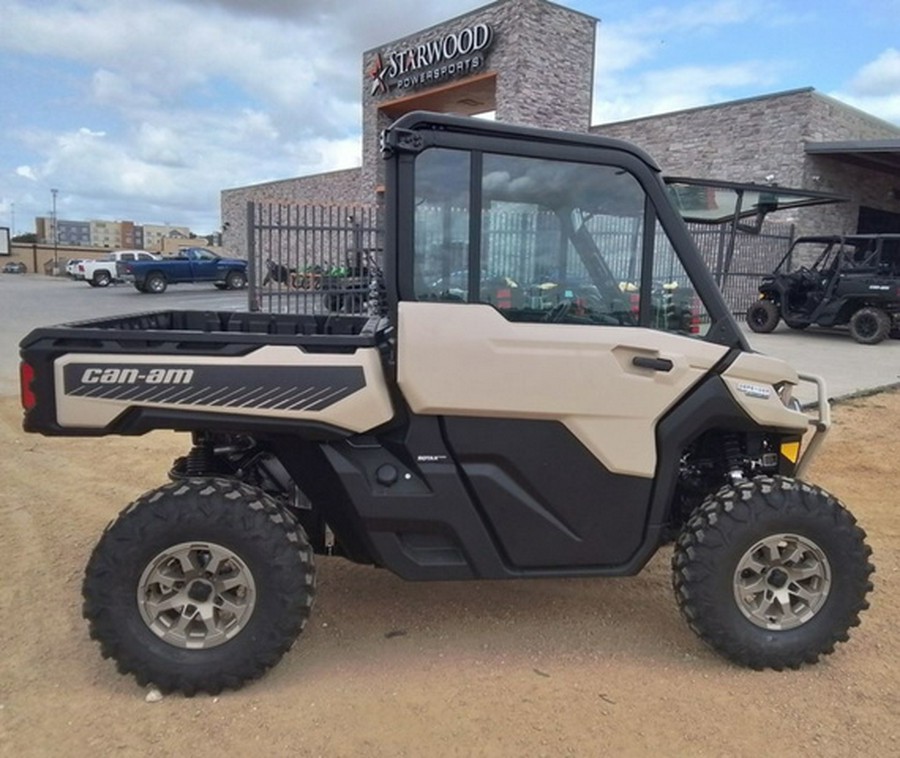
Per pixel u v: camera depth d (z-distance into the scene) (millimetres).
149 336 2982
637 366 3115
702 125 21562
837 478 6215
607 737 2766
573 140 3027
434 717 2871
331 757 2639
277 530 2949
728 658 3209
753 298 19266
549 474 3135
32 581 4059
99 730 2762
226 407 2951
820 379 3602
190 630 2988
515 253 3051
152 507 2912
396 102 25016
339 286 13445
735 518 3109
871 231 22906
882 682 3152
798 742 2750
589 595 3949
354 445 3139
